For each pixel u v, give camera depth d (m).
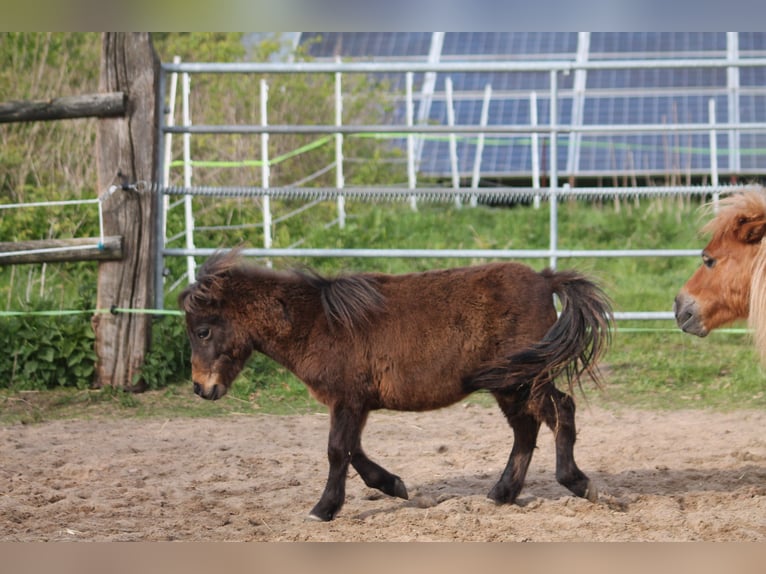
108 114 10.39
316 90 19.58
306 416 9.92
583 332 6.34
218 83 18.66
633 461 8.06
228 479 7.62
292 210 16.86
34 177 16.16
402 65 10.53
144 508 6.79
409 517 6.45
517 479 6.73
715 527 6.11
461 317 6.42
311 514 6.46
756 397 10.30
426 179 20.67
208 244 14.49
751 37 22.73
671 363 11.20
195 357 6.76
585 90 22.11
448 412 10.13
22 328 10.60
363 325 6.46
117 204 10.48
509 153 21.31
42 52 17.42
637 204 17.27
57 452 8.40
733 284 7.07
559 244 15.57
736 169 19.98
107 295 10.53
